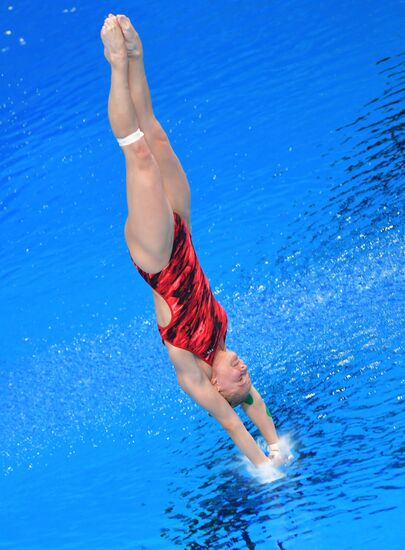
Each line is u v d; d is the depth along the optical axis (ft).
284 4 102.53
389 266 65.10
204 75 95.66
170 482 53.36
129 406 62.34
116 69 42.57
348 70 88.58
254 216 75.97
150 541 48.73
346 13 97.09
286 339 62.44
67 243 81.41
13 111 100.68
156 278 45.34
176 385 63.00
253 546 45.78
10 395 66.95
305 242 71.05
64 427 62.23
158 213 43.65
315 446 51.37
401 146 76.28
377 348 57.98
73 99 99.35
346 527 44.88
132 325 70.64
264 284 68.49
